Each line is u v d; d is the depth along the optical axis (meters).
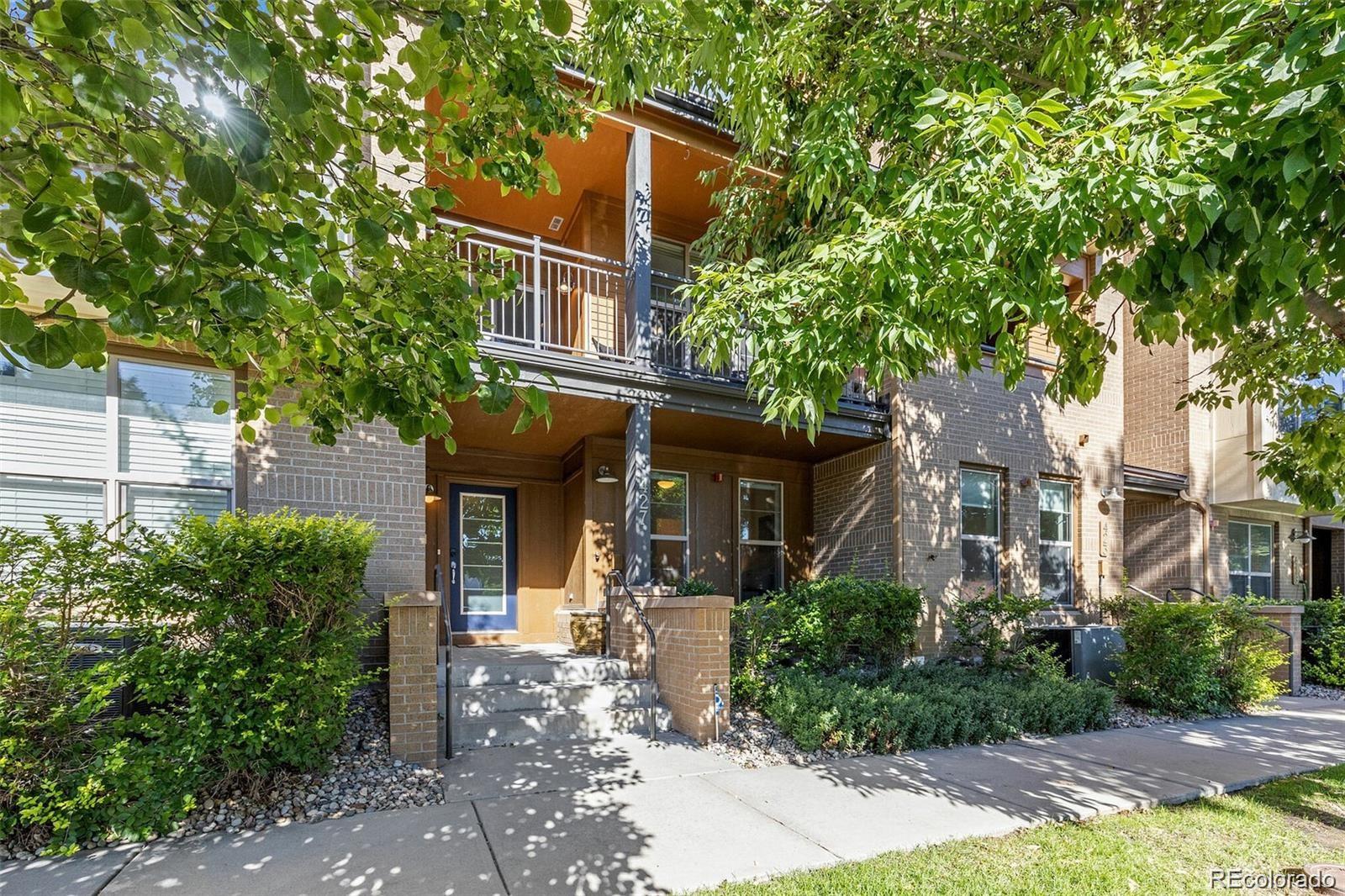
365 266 3.01
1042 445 9.76
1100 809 4.31
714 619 5.81
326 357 3.01
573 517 8.91
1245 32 2.74
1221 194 2.64
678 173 8.41
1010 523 9.39
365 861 3.45
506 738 5.57
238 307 2.05
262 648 4.23
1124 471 11.02
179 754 3.96
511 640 8.86
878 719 5.60
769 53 4.72
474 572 8.83
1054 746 6.01
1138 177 2.73
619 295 8.89
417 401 2.81
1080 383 4.81
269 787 4.28
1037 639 8.76
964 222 3.25
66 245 2.12
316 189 2.89
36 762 3.69
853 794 4.51
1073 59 3.82
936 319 3.81
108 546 4.20
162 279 2.02
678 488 9.28
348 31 2.70
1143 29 4.43
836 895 3.13
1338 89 2.27
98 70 1.78
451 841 3.69
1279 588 13.00
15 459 5.00
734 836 3.78
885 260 3.45
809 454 9.72
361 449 5.89
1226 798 4.64
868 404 8.72
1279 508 12.02
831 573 9.72
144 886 3.21
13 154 2.00
